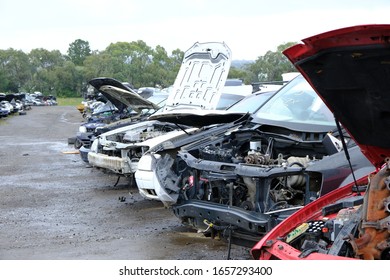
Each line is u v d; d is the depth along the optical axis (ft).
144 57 329.11
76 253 21.25
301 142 20.86
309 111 22.34
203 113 23.38
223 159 20.80
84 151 40.45
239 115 24.17
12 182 39.70
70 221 26.96
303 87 23.89
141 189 23.35
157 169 22.53
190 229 24.76
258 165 19.03
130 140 33.60
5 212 29.43
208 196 20.30
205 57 28.53
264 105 24.32
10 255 21.17
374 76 11.29
